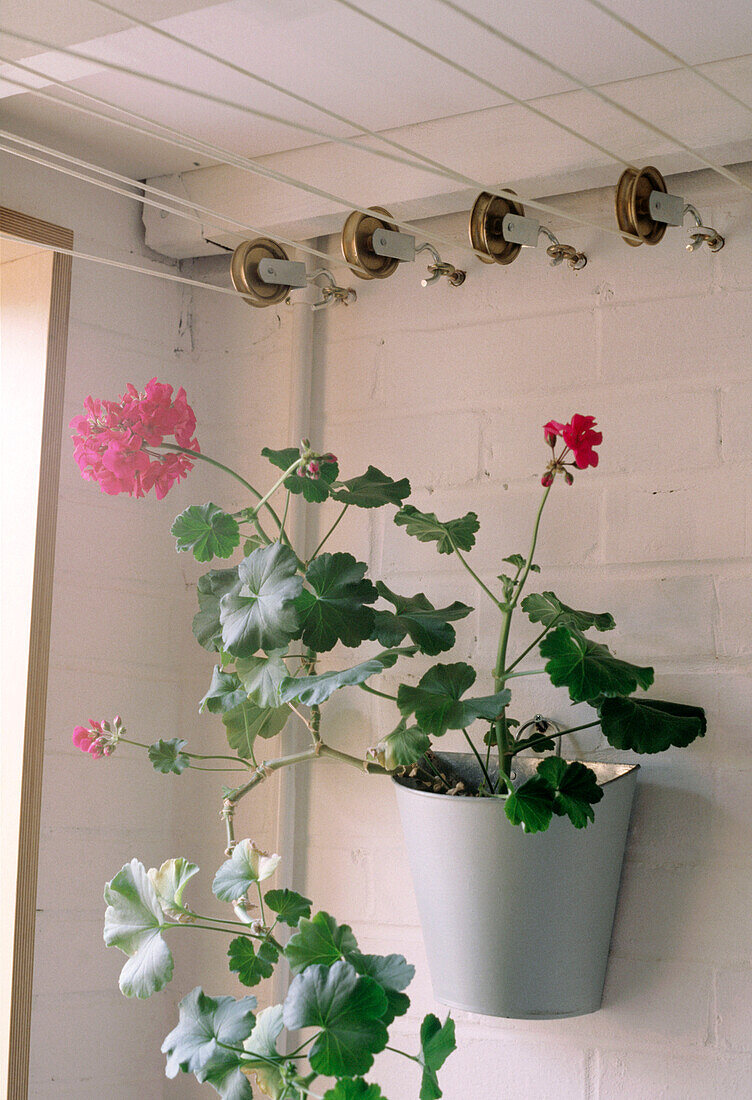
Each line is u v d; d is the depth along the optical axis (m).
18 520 1.29
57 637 1.32
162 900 1.09
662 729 1.04
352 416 1.39
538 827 0.98
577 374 1.25
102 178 1.41
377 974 0.96
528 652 1.22
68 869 1.31
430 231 1.36
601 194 1.26
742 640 1.13
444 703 1.06
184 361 1.51
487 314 1.32
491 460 1.30
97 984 1.33
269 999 1.34
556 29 1.04
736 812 1.11
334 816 1.34
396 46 1.09
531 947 1.05
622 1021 1.15
